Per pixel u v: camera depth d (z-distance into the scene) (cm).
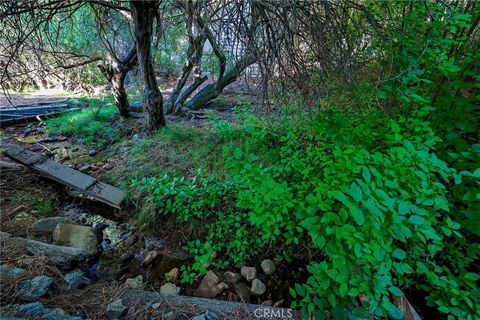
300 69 171
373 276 127
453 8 186
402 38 180
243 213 252
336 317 130
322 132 198
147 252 252
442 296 162
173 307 176
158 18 301
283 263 236
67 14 314
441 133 197
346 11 174
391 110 213
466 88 192
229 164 184
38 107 536
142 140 397
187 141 384
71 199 315
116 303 177
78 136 447
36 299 171
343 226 123
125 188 309
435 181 150
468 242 192
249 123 339
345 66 175
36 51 274
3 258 199
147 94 394
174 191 264
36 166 321
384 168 147
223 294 212
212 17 153
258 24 152
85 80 631
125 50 431
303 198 184
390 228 127
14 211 277
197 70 500
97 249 251
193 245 248
